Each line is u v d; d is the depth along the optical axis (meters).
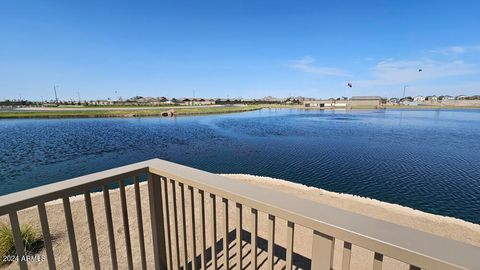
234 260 2.08
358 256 2.46
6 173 11.49
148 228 2.94
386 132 25.80
